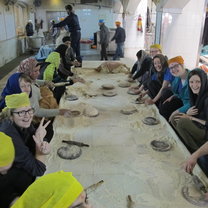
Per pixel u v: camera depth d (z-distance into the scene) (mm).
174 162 1859
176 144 2105
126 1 10859
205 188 1550
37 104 2463
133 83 4152
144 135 2275
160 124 2490
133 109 2842
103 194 1528
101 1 12383
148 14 12672
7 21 9797
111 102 3178
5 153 1257
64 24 7613
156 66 3367
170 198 1495
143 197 1505
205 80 2230
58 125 2467
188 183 1620
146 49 11867
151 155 1954
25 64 2832
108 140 2189
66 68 4602
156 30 6633
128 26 11727
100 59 9914
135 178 1682
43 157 1735
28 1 12594
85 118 2643
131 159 1902
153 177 1690
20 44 11938
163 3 6098
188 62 6605
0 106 2352
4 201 1296
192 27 6309
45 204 776
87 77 4668
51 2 13156
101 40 9398
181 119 2330
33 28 13555
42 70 3656
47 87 3158
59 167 1792
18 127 1635
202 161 2039
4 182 1337
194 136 2332
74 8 12820
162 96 3238
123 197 1506
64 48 4520
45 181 844
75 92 3615
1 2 9008
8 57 9969
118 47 9836
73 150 1976
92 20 12914
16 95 1598
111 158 1916
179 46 6473
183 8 6137
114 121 2580
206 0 6082
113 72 5031
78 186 848
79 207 830
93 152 1995
